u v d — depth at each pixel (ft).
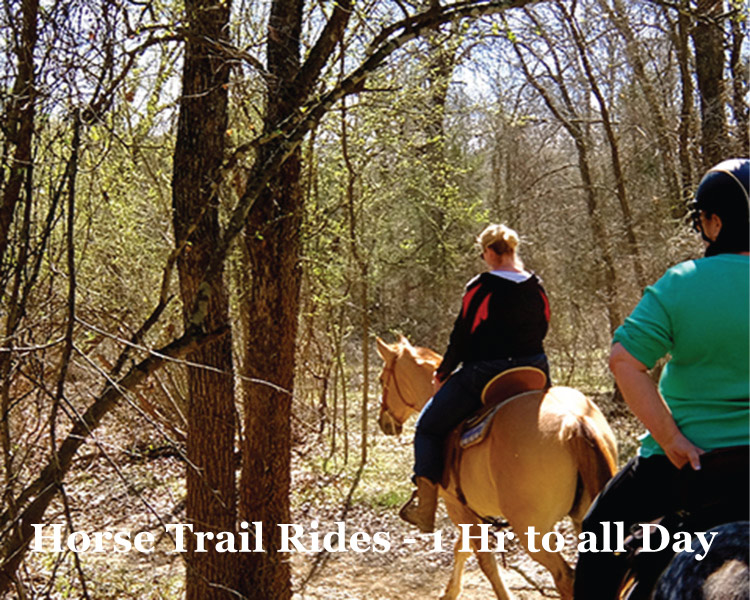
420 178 45.16
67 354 11.98
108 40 13.70
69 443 12.76
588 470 15.58
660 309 8.74
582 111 57.67
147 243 34.73
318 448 39.27
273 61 18.90
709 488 8.53
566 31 33.50
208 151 17.11
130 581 21.86
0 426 15.44
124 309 33.47
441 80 33.83
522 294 17.43
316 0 18.43
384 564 25.62
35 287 17.71
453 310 59.82
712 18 20.42
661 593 8.04
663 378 9.24
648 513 9.64
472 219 47.78
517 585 23.47
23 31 13.71
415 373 23.06
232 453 18.01
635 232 44.47
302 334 41.09
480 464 17.12
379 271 50.31
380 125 34.73
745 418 8.55
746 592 7.18
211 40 15.57
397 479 34.14
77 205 27.32
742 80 38.55
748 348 8.48
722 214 9.02
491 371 17.57
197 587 18.02
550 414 16.25
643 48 45.32
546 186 63.87
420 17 16.01
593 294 53.42
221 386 17.69
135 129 26.76
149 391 32.71
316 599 23.39
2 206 14.69
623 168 48.08
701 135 40.37
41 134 15.76
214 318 17.46
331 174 36.91
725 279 8.63
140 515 28.09
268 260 19.24
